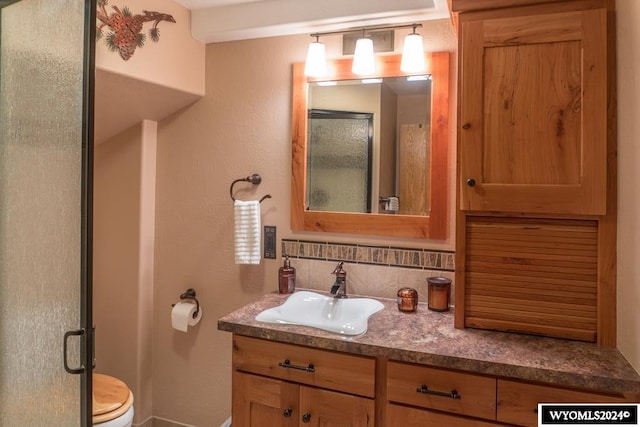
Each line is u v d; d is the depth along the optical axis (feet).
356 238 6.75
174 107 7.59
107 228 8.00
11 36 4.46
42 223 4.28
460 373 4.40
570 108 4.58
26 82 4.37
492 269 5.03
